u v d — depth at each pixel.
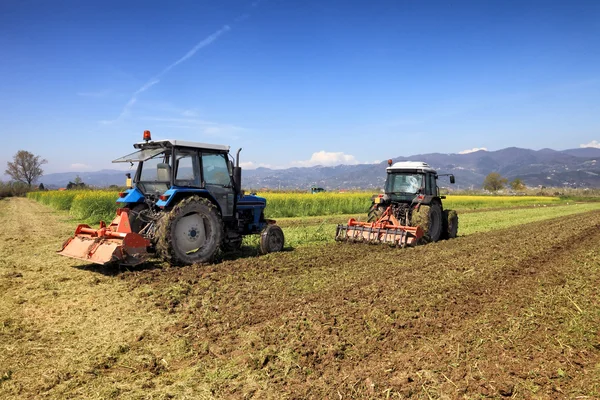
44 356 3.74
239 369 3.54
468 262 7.82
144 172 8.08
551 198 51.78
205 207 7.52
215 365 3.62
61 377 3.35
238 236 8.63
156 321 4.68
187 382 3.32
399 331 4.35
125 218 7.08
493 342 4.05
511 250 9.28
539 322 4.56
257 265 7.48
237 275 6.70
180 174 7.57
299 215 21.05
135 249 6.73
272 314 4.85
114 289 5.89
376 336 4.17
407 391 3.14
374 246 9.95
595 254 9.00
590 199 53.12
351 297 5.46
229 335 4.28
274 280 6.38
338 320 4.61
